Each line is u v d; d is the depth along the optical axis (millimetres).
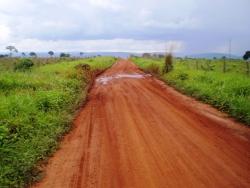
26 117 10562
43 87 17641
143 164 7500
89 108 14461
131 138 9578
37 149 8453
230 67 39219
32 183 6781
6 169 6996
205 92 16547
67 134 10320
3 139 8367
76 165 7637
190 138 9430
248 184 6301
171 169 7145
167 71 29281
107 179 6770
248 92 15406
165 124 11141
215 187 6199
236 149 8398
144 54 103562
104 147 8852
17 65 33219
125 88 21125
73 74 24688
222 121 11500
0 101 12414
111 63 57750
